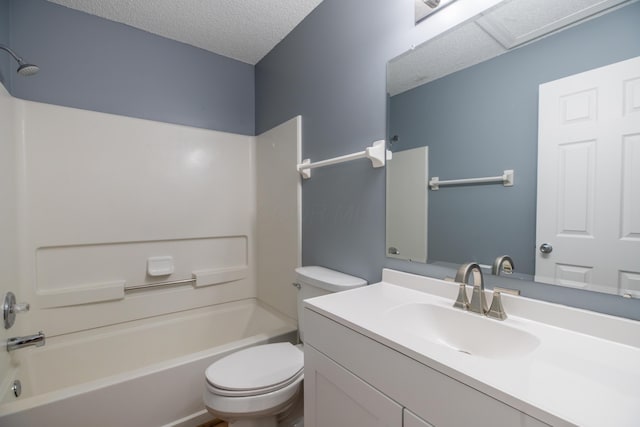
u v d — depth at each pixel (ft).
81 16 5.90
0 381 4.07
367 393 2.68
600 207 2.57
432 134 3.85
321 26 5.61
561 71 2.79
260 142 7.69
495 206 3.28
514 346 2.68
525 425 1.66
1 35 4.95
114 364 5.93
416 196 4.02
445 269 3.72
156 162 6.60
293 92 6.45
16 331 4.99
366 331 2.68
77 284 5.80
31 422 3.67
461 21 3.51
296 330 5.75
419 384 2.23
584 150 2.65
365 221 4.71
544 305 2.81
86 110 5.88
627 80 2.43
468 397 1.93
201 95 7.34
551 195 2.86
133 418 4.32
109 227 6.07
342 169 5.13
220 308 7.43
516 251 3.11
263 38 6.86
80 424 3.95
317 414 3.34
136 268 6.41
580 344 2.40
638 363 2.11
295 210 6.24
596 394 1.74
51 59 5.63
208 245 7.34
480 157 3.39
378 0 4.48
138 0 5.59
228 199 7.59
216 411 3.69
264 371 4.05
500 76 3.22
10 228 4.86
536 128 2.96
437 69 3.77
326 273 5.08
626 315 2.44
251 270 7.90
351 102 4.94
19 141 5.22
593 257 2.61
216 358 4.98
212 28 6.48
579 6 2.69
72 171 5.71
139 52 6.51
